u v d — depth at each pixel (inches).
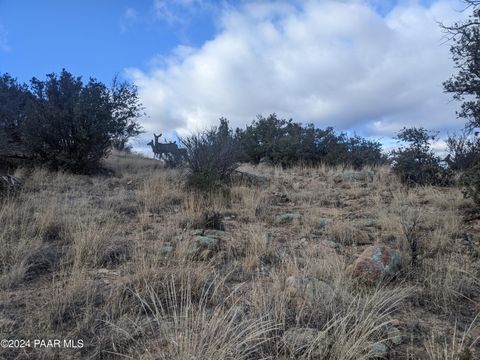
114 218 268.4
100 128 499.8
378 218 280.7
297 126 664.4
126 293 151.7
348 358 113.3
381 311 145.3
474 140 393.7
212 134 427.2
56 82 511.5
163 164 624.4
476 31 297.3
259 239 212.8
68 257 192.5
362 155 614.2
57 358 116.0
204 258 193.0
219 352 107.0
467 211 291.1
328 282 159.8
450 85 313.9
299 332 124.4
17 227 229.9
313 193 383.6
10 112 504.4
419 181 421.7
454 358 112.7
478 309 151.2
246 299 149.9
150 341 123.5
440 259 184.1
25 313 138.8
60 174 437.7
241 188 374.0
